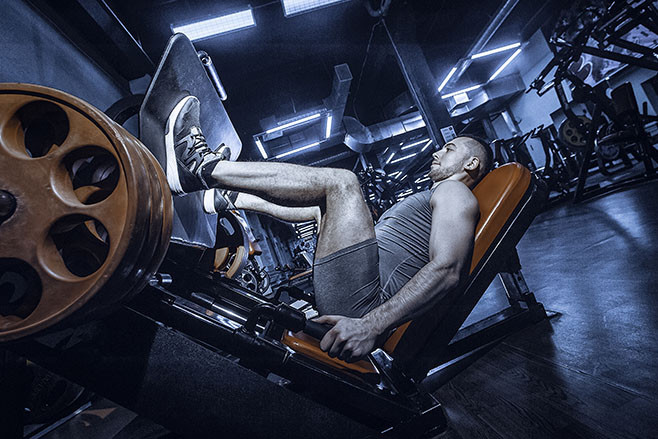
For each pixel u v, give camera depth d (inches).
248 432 30.1
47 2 115.6
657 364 37.9
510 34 436.1
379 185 317.1
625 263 74.8
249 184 39.7
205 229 73.8
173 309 33.3
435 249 38.8
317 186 39.4
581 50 187.6
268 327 37.9
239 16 222.2
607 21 174.1
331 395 34.9
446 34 412.2
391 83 474.6
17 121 24.2
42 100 23.5
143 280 27.5
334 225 39.5
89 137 23.3
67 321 22.2
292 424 31.2
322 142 489.7
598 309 58.1
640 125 172.7
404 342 42.4
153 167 28.6
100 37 139.0
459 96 493.4
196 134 46.2
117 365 29.3
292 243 800.3
